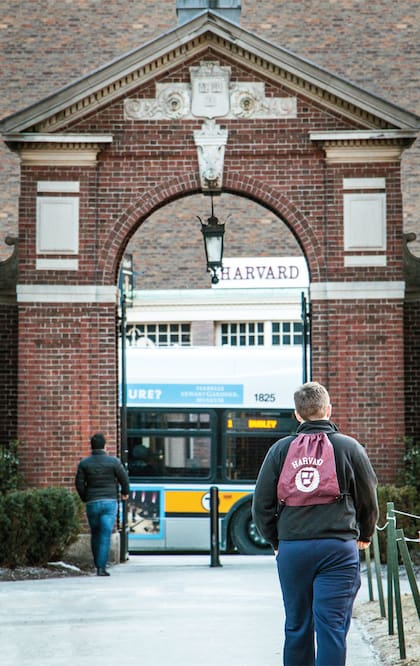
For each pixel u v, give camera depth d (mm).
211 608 14688
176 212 40438
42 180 23219
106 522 20484
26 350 22938
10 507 19859
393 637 11656
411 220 39125
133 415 28391
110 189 23281
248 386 28297
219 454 28094
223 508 27875
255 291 39906
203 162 23219
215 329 40125
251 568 21922
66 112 23188
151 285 40312
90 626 13055
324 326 23062
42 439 22797
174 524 27938
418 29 39406
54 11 39625
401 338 22938
